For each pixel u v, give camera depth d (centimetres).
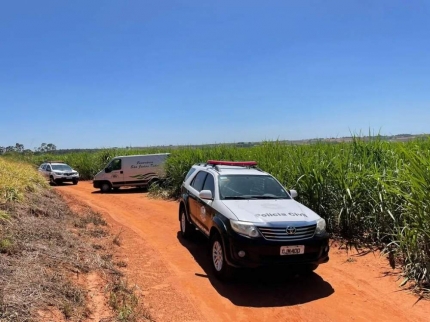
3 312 373
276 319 499
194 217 830
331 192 884
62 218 962
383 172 779
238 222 585
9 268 480
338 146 1097
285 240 568
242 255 566
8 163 1499
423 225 591
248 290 595
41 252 586
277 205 657
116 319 446
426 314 509
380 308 531
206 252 809
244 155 1434
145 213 1334
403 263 674
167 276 650
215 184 728
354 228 853
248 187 729
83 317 431
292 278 648
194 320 489
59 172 2823
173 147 2925
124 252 775
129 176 2247
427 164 605
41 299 426
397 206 736
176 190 1764
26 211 851
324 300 559
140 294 555
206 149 1822
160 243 882
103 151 3344
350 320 497
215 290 593
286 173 1021
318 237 588
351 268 694
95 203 1630
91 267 602
